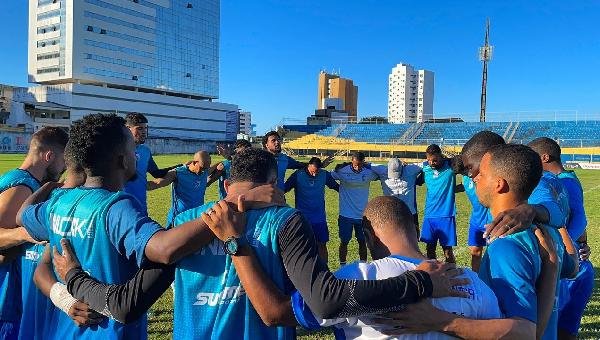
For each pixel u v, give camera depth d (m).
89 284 2.16
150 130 96.88
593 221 12.76
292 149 67.38
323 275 1.91
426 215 8.22
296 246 2.03
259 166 2.36
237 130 114.00
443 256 9.03
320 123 87.81
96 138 2.34
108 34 93.19
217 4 114.44
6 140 68.62
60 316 2.38
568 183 3.57
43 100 88.19
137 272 2.15
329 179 8.64
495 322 1.91
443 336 1.96
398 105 152.62
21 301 3.07
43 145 3.10
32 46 94.12
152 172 6.95
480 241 7.21
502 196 2.29
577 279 3.79
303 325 1.98
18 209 2.83
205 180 7.61
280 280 2.11
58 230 2.33
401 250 2.13
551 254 2.21
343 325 1.99
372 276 1.98
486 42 68.06
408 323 1.90
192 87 109.06
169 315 5.79
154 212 14.21
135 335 2.39
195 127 105.44
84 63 90.31
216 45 114.69
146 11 98.50
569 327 3.83
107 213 2.19
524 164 2.22
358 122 81.44
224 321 2.18
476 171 3.33
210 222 2.04
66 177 2.52
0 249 2.71
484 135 3.37
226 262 2.18
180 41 106.00
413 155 59.22
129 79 96.56
